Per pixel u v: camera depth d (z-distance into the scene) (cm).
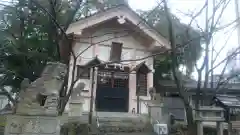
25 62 1342
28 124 512
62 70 575
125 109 1477
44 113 528
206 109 811
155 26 1684
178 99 1560
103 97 1440
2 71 1308
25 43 1338
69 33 1327
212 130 1073
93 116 1097
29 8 1304
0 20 1377
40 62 1370
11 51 1263
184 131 1012
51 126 527
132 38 1605
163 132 937
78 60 1408
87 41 1473
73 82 670
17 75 1350
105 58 1498
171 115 1230
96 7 1553
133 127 974
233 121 844
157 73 1911
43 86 544
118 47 1542
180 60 1445
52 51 1311
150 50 1634
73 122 895
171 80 1912
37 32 1395
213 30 797
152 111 1153
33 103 528
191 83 1716
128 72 1545
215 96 934
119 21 1475
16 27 1388
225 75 1112
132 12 1497
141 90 1550
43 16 1335
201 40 1166
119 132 913
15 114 518
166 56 1681
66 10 1232
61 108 678
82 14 1569
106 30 1536
